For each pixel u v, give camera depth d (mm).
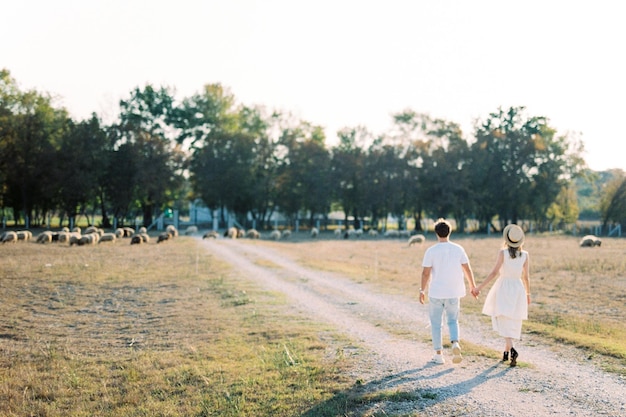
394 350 9625
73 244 41156
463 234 75312
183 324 13109
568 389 7254
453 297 8180
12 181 64250
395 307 14781
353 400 7055
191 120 79688
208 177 72688
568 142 81438
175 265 26812
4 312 14961
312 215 81062
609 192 77188
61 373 9391
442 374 7992
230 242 46312
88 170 65750
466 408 6586
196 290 18703
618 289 18406
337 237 62906
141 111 78312
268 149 78062
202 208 85875
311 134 89562
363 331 11523
